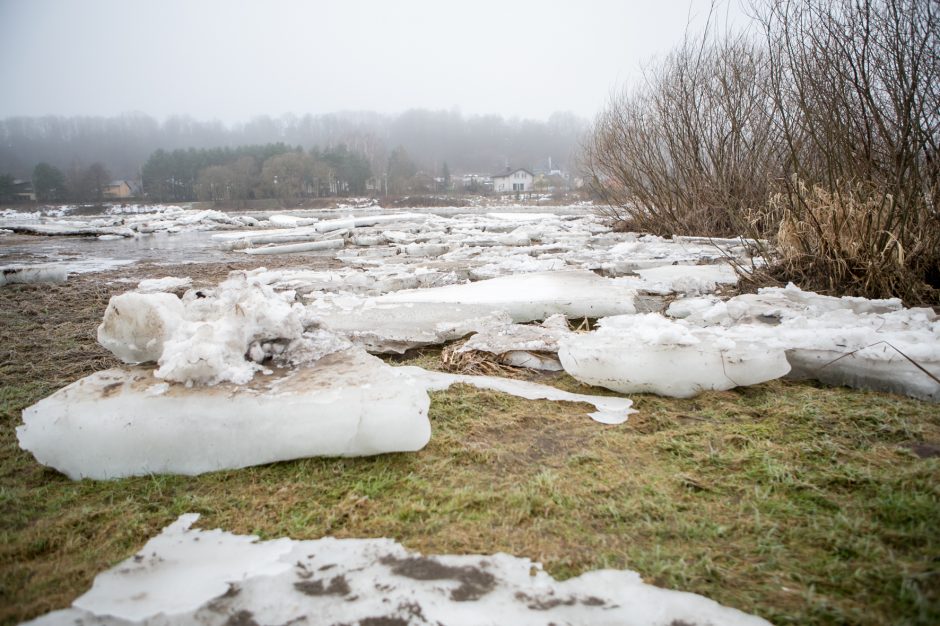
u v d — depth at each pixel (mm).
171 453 2195
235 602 1482
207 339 2455
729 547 1677
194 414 2223
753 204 9008
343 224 14867
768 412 2600
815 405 2650
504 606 1457
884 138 4594
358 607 1460
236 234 14297
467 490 1996
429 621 1411
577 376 3064
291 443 2201
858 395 2781
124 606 1473
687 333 2996
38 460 2244
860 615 1387
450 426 2549
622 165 11586
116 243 13062
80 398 2314
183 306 2795
